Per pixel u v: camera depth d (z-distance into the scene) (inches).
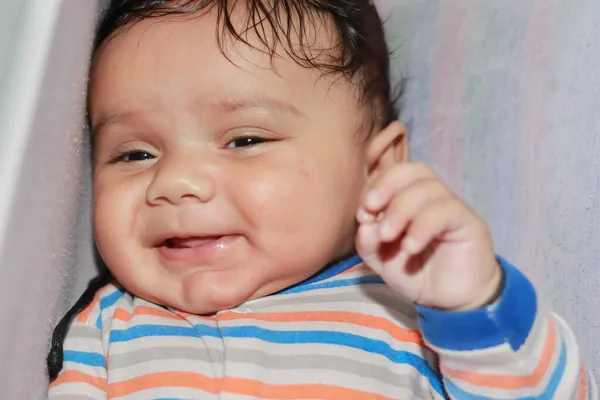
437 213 30.0
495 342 31.7
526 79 49.1
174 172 36.1
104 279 42.4
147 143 38.2
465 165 50.2
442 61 52.0
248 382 35.9
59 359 37.5
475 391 33.3
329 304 38.8
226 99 36.8
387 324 38.3
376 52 45.2
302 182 37.3
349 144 39.7
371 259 32.0
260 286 38.0
